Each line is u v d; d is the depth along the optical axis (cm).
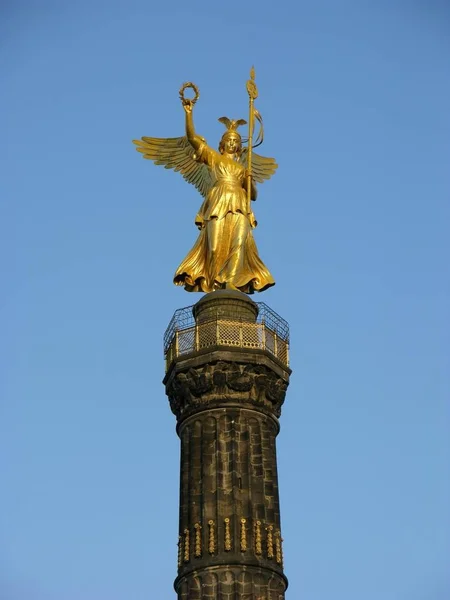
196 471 8656
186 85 10125
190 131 10000
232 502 8412
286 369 9144
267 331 9106
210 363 8856
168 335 9262
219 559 8169
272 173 10750
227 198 9744
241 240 9619
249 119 10175
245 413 8812
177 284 9700
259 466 8638
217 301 9262
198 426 8819
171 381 9038
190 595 8144
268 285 9594
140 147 10394
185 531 8412
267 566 8206
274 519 8475
